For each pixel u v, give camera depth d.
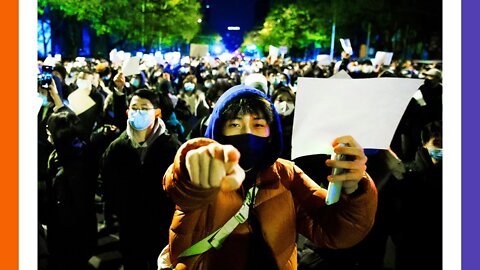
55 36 25.70
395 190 3.31
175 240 1.43
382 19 31.11
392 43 33.41
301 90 1.37
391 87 1.32
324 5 32.72
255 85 4.34
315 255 3.16
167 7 28.92
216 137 1.48
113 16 24.14
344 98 1.34
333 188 1.33
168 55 16.69
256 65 12.45
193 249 1.42
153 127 3.65
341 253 3.15
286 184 1.54
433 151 3.43
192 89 8.59
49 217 3.94
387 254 4.59
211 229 1.40
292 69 15.73
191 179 1.04
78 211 3.87
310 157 3.48
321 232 1.51
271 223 1.44
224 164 1.00
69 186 3.80
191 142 1.19
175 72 16.34
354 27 34.47
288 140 4.20
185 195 1.19
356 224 1.41
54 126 3.76
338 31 34.66
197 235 1.40
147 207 3.61
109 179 3.72
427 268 3.43
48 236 3.98
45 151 4.05
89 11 22.30
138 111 3.55
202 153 1.02
